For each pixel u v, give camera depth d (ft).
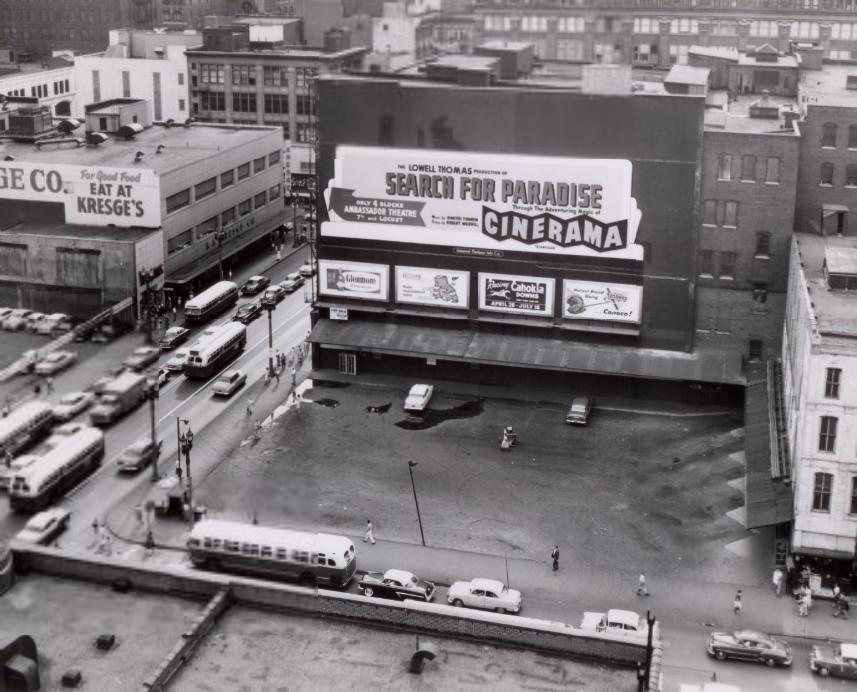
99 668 153.89
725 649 238.07
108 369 399.65
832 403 258.16
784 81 459.32
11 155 499.10
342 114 375.66
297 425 353.72
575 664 156.66
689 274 359.25
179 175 473.67
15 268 453.17
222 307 455.22
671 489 314.76
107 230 459.73
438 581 269.23
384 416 360.69
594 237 362.94
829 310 289.12
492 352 374.02
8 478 311.88
